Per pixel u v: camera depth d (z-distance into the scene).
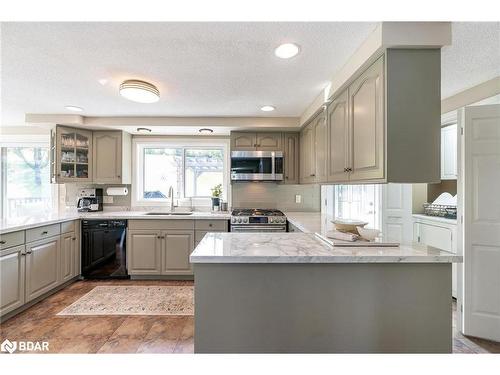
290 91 2.38
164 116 3.26
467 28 1.41
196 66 1.89
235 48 1.64
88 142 3.47
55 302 2.63
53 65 1.88
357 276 1.35
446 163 2.96
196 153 4.04
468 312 2.07
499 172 1.98
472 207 2.06
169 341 2.00
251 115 3.21
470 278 2.07
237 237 1.79
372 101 1.54
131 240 3.26
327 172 2.34
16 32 1.47
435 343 1.34
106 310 2.47
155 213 3.59
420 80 1.41
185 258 3.27
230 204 3.91
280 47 1.63
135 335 2.08
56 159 3.23
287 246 1.52
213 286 1.35
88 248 3.23
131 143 3.86
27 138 3.85
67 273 2.99
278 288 1.35
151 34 1.50
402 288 1.34
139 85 2.12
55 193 3.83
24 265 2.39
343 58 1.76
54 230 2.79
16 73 2.01
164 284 3.14
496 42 1.54
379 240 1.62
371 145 1.56
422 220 3.01
